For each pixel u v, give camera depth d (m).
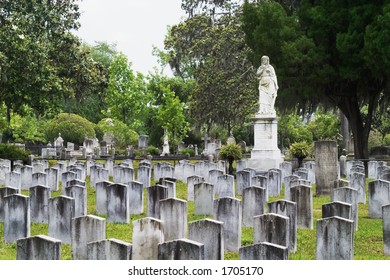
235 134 73.00
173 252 11.77
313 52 39.75
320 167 26.38
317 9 40.06
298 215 18.73
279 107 42.38
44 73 38.66
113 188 19.75
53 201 17.00
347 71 39.12
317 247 13.49
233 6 61.28
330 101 43.41
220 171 27.08
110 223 19.62
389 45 36.44
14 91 39.69
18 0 39.06
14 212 16.70
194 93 58.81
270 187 26.72
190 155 60.34
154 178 33.62
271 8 41.41
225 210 15.88
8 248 16.17
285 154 61.47
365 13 38.22
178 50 62.69
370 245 16.67
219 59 57.91
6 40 37.19
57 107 42.84
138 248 13.32
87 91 44.91
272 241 14.12
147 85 79.81
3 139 76.88
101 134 79.44
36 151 67.00
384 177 26.58
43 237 12.27
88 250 12.24
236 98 56.84
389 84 39.66
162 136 75.25
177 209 16.00
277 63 41.28
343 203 16.06
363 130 43.25
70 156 54.19
